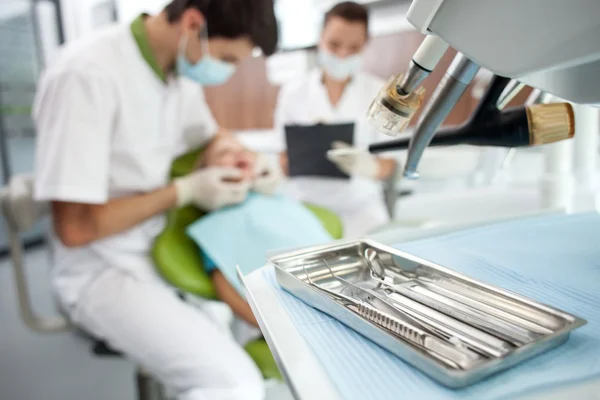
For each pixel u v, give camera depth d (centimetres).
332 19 146
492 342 33
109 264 105
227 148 124
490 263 52
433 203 148
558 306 41
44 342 171
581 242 59
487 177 145
